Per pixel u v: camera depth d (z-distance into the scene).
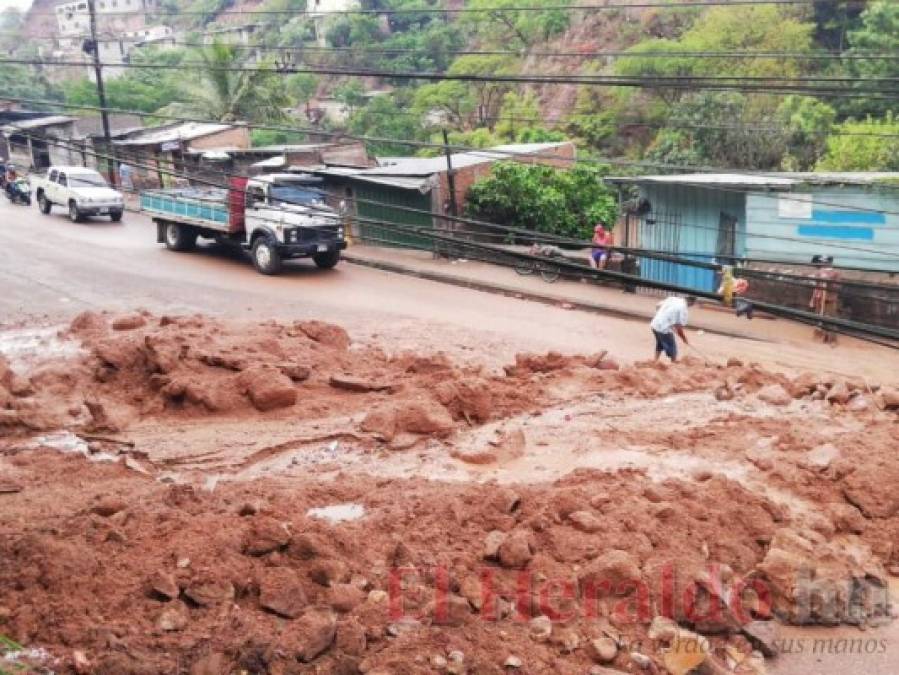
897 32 32.75
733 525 8.40
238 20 69.88
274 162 29.27
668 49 38.22
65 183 30.30
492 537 7.76
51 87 54.34
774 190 19.80
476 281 23.16
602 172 29.91
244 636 6.32
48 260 24.09
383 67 50.16
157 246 26.58
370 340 17.88
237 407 12.36
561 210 26.41
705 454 10.27
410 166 27.97
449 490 8.91
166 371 13.02
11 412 11.67
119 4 86.69
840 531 8.80
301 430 11.62
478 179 27.30
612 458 10.23
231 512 8.20
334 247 23.47
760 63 35.19
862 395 11.84
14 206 33.34
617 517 8.17
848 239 19.58
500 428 11.32
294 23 61.47
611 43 46.12
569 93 43.72
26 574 6.78
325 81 58.00
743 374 12.84
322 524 7.85
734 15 38.47
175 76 42.53
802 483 9.38
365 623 6.66
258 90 37.69
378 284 22.86
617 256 22.97
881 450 9.83
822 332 18.78
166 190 25.97
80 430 11.77
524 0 49.97
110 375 13.52
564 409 12.05
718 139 32.28
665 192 22.31
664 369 13.60
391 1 58.34
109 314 18.75
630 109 39.53
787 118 31.78
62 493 9.29
